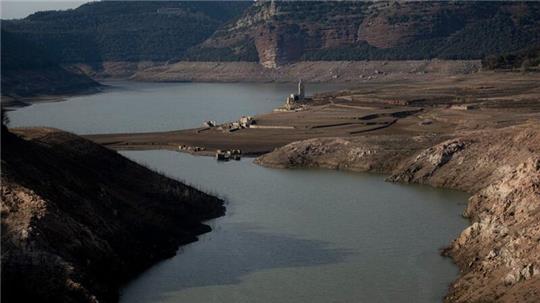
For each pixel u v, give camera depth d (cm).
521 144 15500
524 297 8275
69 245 9538
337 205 14088
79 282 8925
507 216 10512
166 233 11850
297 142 19512
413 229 12256
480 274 9394
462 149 16288
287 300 9356
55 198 10538
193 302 9331
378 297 9381
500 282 8856
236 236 12081
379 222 12756
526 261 8825
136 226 11506
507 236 9862
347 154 18375
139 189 13262
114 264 10025
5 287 8525
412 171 16312
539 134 15512
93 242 9981
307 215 13362
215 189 15762
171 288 9794
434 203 14062
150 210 12400
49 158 12131
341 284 9844
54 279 8831
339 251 11181
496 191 12631
